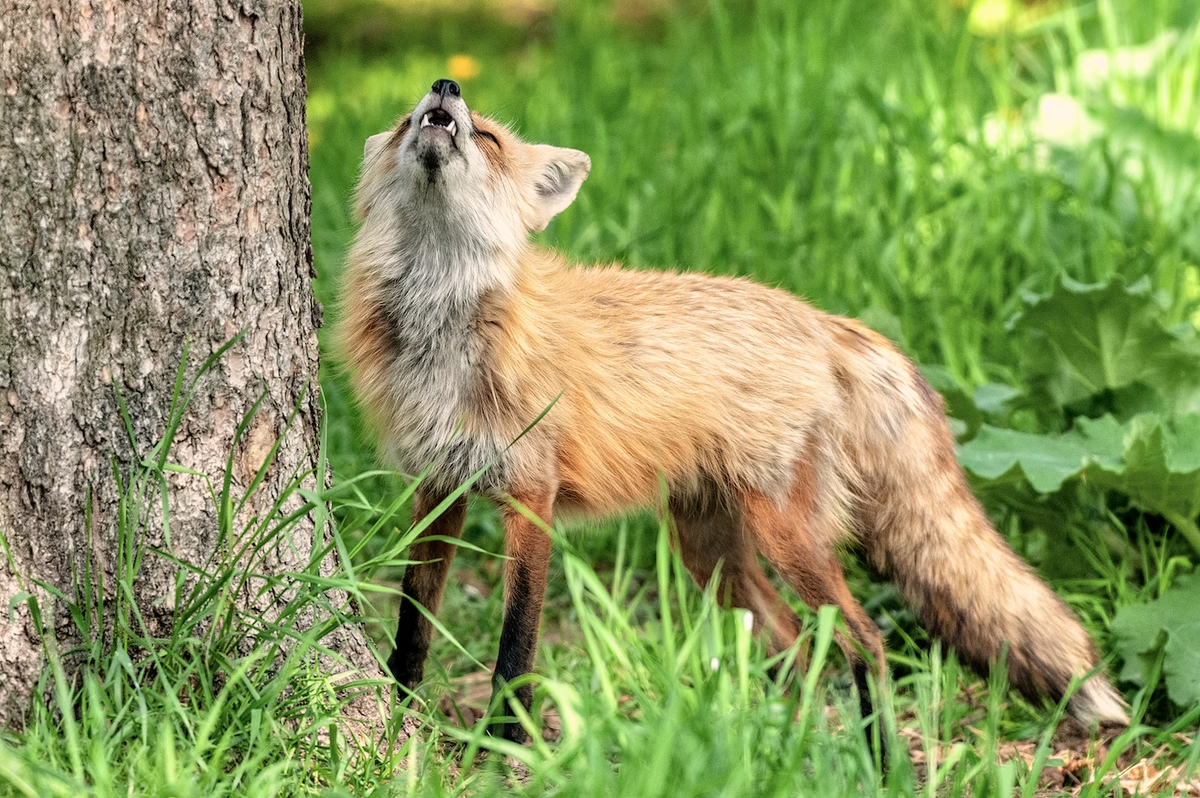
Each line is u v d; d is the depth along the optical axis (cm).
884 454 843
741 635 598
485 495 777
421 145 742
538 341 770
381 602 964
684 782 503
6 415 590
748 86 1650
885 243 1274
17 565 594
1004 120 1478
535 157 848
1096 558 930
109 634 604
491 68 2161
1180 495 852
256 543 630
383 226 785
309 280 688
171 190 607
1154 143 1388
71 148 585
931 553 839
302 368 677
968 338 1162
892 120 1428
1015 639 811
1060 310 943
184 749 549
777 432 817
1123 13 1756
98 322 600
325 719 577
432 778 547
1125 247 1237
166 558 620
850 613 792
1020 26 1938
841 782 556
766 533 820
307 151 684
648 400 809
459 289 761
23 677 586
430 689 802
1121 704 771
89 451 604
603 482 809
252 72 627
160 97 598
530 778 661
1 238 583
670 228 1247
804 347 841
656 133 1591
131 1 586
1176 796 671
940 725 773
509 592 756
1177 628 786
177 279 614
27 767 504
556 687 562
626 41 2247
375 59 2364
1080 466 868
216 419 632
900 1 1888
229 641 603
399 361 777
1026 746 771
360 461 1062
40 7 572
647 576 1038
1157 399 937
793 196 1380
